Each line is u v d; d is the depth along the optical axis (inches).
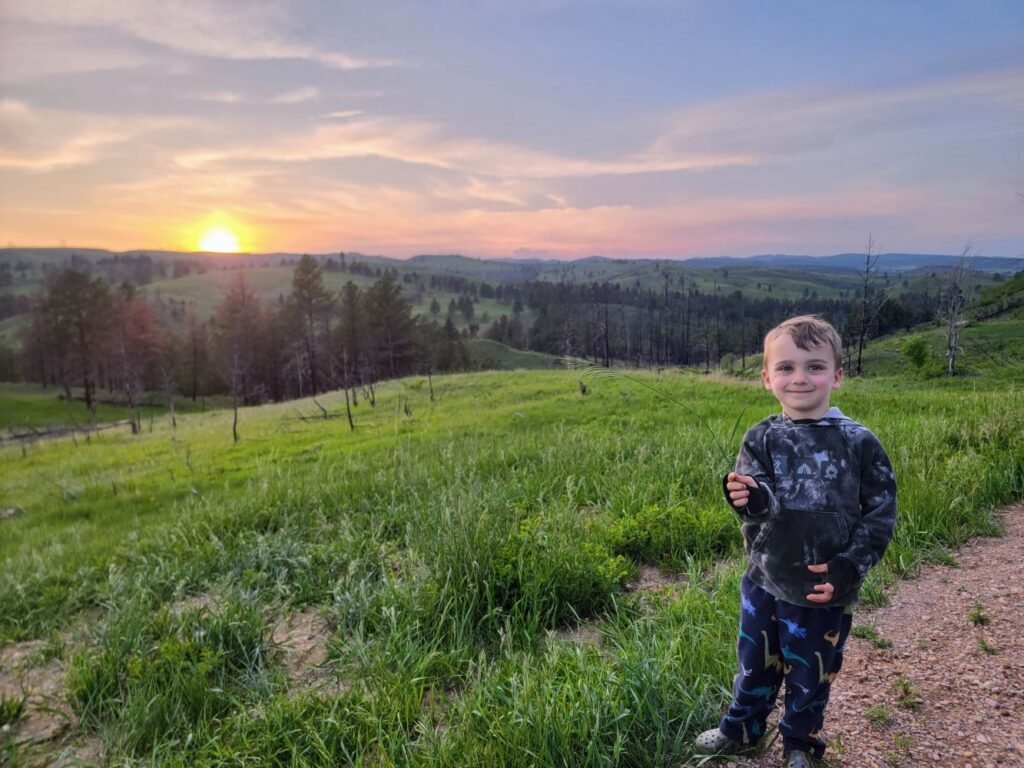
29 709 168.7
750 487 82.3
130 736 142.3
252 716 142.3
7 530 500.7
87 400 2524.6
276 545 261.7
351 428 866.1
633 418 585.3
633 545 210.4
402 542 259.3
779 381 86.7
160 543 308.5
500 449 403.5
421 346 2871.6
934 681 112.8
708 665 123.4
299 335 2800.2
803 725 84.6
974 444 277.1
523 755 103.6
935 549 177.3
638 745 103.3
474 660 152.9
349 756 116.7
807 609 83.4
